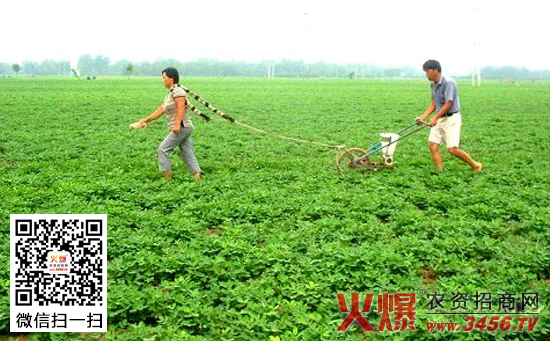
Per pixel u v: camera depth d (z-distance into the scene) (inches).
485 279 278.1
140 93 1834.4
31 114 1024.2
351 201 403.2
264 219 371.9
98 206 380.8
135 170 508.1
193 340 223.1
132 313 249.4
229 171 512.7
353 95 1879.9
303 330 235.1
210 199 417.4
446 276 294.0
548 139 759.1
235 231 337.4
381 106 1363.2
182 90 447.8
